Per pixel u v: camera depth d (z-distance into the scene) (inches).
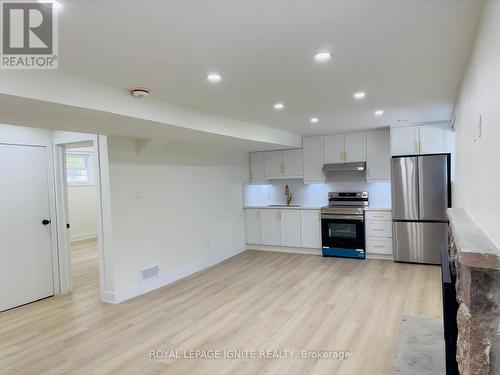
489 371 45.1
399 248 209.9
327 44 78.7
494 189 50.3
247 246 268.1
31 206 164.9
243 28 69.2
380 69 98.0
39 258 166.7
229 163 246.5
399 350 105.2
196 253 208.1
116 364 103.7
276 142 212.5
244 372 97.4
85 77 97.3
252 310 143.0
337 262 217.2
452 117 169.0
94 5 58.2
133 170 167.6
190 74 97.8
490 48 53.6
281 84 110.5
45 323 136.7
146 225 173.9
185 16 63.4
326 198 259.0
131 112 112.3
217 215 230.4
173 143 192.5
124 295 160.7
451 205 195.2
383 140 225.5
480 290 45.0
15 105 90.8
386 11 63.6
